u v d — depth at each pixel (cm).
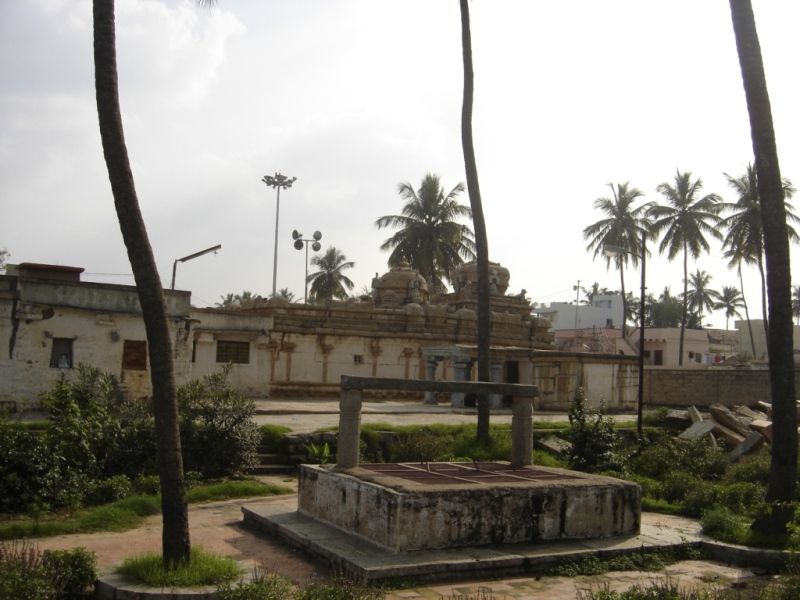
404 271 3756
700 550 980
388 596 742
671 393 3041
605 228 4900
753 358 5066
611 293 7712
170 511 746
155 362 746
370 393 3155
